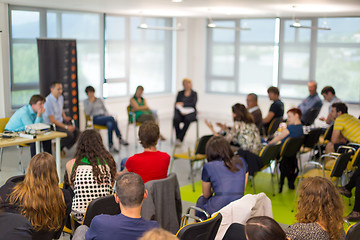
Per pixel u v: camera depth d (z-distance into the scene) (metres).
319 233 2.46
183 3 7.13
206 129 10.21
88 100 7.82
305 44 10.08
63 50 8.20
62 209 2.91
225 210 3.01
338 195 2.55
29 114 5.78
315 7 7.48
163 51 11.38
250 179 6.31
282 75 10.51
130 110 8.30
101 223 2.38
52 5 7.77
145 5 7.56
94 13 9.31
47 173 2.79
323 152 7.02
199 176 6.42
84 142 3.44
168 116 11.49
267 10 8.30
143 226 2.40
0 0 6.96
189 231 2.62
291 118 5.71
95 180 3.37
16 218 2.29
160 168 3.67
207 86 11.80
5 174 6.11
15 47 7.77
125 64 10.42
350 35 9.51
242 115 5.42
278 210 5.08
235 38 11.12
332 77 9.85
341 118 5.71
